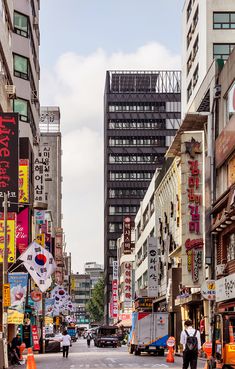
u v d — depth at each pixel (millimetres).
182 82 72688
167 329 51906
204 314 51281
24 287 40344
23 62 63906
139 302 89750
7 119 40156
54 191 150375
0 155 39750
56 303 75938
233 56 45344
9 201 39375
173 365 36375
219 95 48625
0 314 44562
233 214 41312
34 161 67938
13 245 43375
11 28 50781
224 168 47531
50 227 110500
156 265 81875
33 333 59625
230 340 22016
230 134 44531
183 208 51562
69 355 55375
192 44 67438
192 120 51844
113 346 85750
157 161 191625
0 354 31812
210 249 48469
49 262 39469
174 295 66000
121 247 151875
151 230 92125
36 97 69938
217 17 62281
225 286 41031
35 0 72000
